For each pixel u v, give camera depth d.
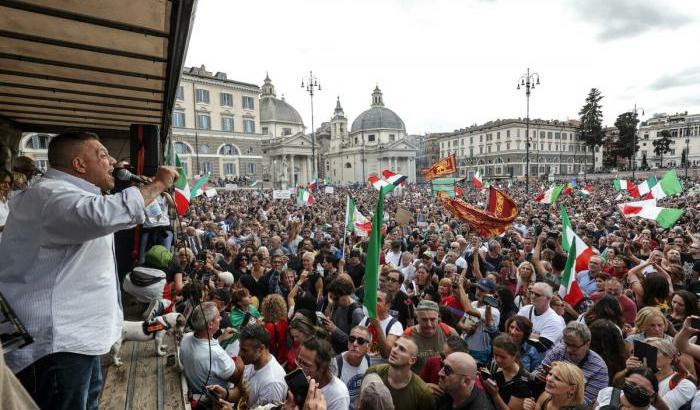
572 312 6.55
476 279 7.85
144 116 6.76
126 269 5.68
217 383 3.99
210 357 3.65
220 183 54.84
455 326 5.95
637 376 3.26
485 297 5.45
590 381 4.09
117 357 4.19
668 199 29.41
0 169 3.33
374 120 109.44
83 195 2.03
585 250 7.91
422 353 4.58
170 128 7.56
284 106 99.19
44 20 3.21
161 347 4.50
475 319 5.54
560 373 3.43
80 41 3.64
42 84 4.84
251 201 33.75
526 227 16.53
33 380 2.03
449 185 20.42
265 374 3.83
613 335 4.38
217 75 63.19
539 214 21.08
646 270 8.70
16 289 2.03
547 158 102.19
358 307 5.81
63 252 2.10
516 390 3.81
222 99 61.47
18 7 2.98
